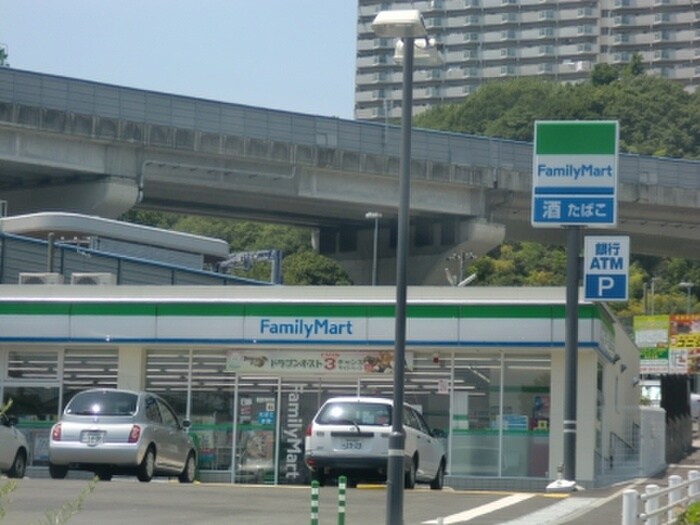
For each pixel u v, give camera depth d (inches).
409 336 1466.5
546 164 1282.0
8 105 2723.9
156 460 1250.0
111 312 1524.4
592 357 1456.7
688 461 2228.1
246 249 4859.7
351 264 3786.9
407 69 870.4
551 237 3693.4
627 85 6515.8
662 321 3302.2
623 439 1822.1
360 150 3152.1
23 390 1556.3
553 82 7445.9
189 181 2997.0
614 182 1268.5
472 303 1459.2
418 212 3331.7
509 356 1480.1
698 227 3563.0
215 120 2989.7
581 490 1223.5
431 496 1122.7
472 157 3292.3
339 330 1489.9
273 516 915.4
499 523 908.6
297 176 3105.3
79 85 2837.1
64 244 2278.5
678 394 2503.7
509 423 1472.7
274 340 1498.5
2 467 1220.5
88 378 1547.7
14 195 3085.6
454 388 1487.5
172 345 1525.6
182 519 880.9
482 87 6993.1
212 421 1530.5
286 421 1518.2
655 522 786.8
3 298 1545.3
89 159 2881.4
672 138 6077.8
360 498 1084.5
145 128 2886.3
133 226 2566.4
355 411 1195.3
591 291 1378.0
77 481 1203.9
